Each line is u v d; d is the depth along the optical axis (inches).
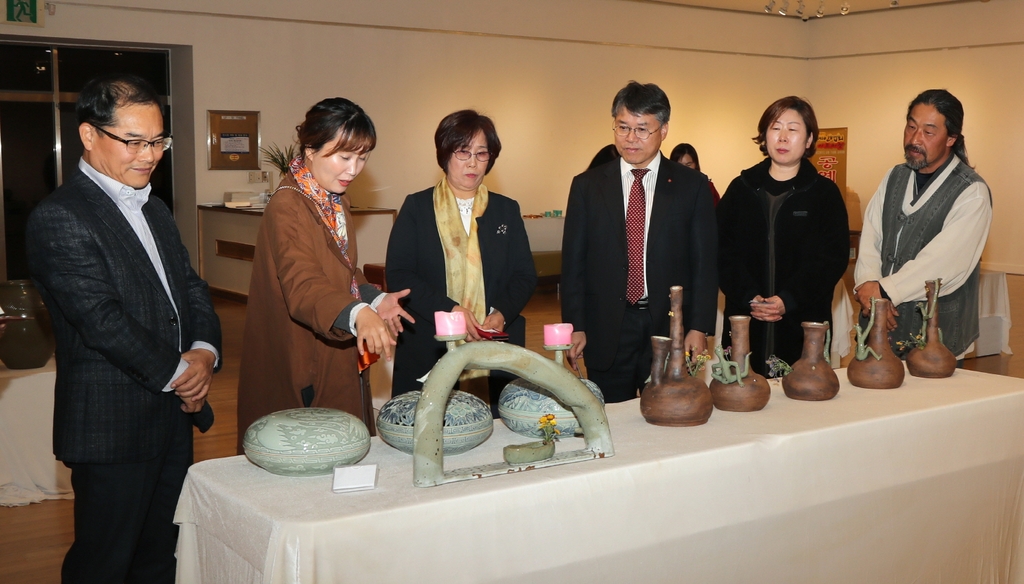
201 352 75.7
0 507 122.7
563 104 424.2
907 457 73.1
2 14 294.0
